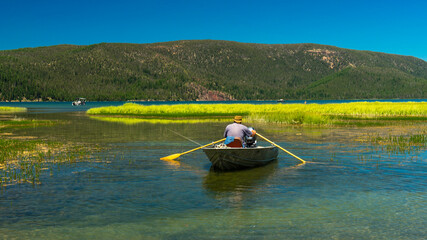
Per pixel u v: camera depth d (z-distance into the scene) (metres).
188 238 5.50
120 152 13.89
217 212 6.68
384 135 20.06
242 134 11.11
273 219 6.29
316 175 9.77
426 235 5.59
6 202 7.25
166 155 13.18
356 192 7.98
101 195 7.78
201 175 9.83
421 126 26.78
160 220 6.27
